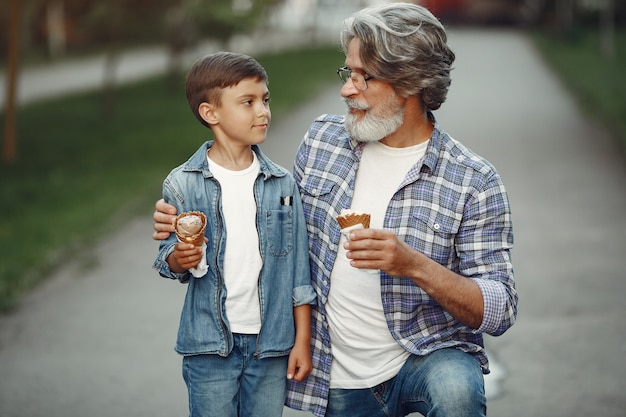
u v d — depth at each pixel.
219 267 3.53
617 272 7.99
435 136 3.59
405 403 3.60
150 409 5.54
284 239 3.61
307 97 22.83
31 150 17.23
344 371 3.67
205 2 20.81
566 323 6.77
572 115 18.14
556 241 9.08
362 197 3.62
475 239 3.52
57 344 6.72
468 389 3.34
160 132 19.14
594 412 5.30
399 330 3.53
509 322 3.44
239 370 3.58
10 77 16.23
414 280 3.30
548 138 15.52
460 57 29.95
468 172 3.54
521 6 40.78
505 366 6.03
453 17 41.25
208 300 3.54
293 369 3.62
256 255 3.57
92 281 8.40
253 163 3.64
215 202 3.56
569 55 30.88
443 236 3.53
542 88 22.44
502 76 25.06
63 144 17.91
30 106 23.89
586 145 14.78
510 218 3.55
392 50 3.39
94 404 5.62
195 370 3.60
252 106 3.57
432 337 3.54
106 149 17.09
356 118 3.53
